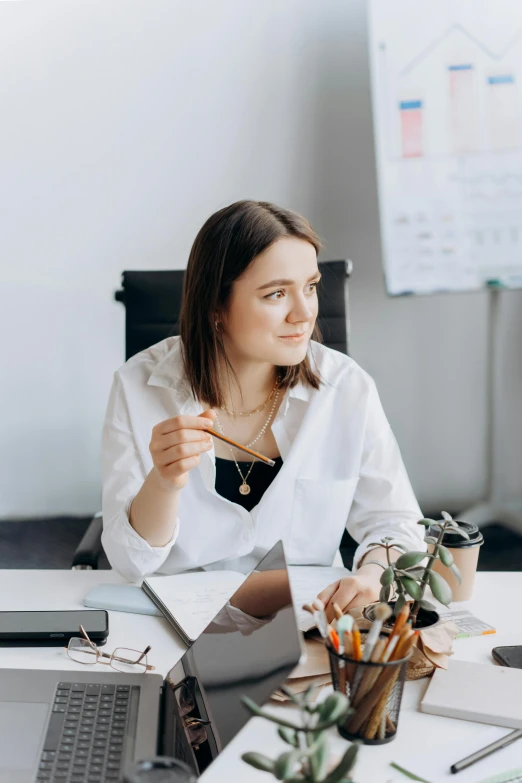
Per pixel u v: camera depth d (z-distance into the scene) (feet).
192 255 4.46
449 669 3.06
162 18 9.32
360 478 4.81
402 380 10.12
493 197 8.73
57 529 9.93
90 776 2.41
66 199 9.62
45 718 2.70
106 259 9.76
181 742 2.64
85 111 9.46
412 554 3.02
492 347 9.72
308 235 4.19
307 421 4.64
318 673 2.93
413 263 8.83
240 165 9.61
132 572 4.07
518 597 3.84
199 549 4.52
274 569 2.72
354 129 9.52
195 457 3.68
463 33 8.53
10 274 9.73
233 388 4.64
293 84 9.45
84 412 10.05
